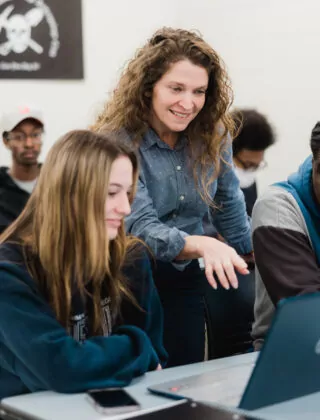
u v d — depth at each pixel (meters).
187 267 2.13
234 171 2.29
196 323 2.18
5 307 1.47
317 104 4.06
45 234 1.51
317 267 1.91
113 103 2.13
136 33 4.59
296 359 1.25
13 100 4.27
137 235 1.96
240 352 2.19
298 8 4.12
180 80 1.98
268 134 2.79
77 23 4.38
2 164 3.95
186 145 2.14
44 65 4.32
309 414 1.24
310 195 1.92
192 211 2.19
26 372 1.48
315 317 1.22
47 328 1.45
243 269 1.74
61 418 1.25
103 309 1.64
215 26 4.55
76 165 1.49
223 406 1.28
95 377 1.43
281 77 4.23
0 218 3.03
